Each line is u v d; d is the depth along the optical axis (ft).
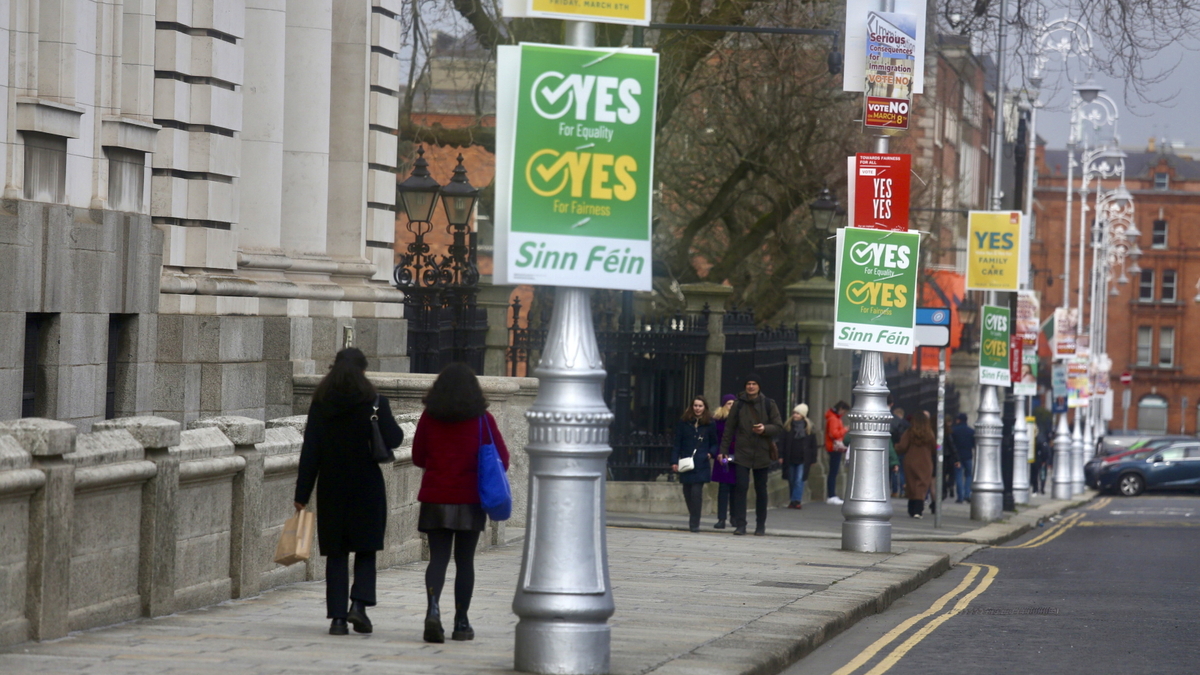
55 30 132.36
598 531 77.00
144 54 146.82
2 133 124.67
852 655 101.19
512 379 174.60
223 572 102.68
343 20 187.83
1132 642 108.68
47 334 130.00
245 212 169.89
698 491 196.54
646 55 76.07
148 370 147.33
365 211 190.80
